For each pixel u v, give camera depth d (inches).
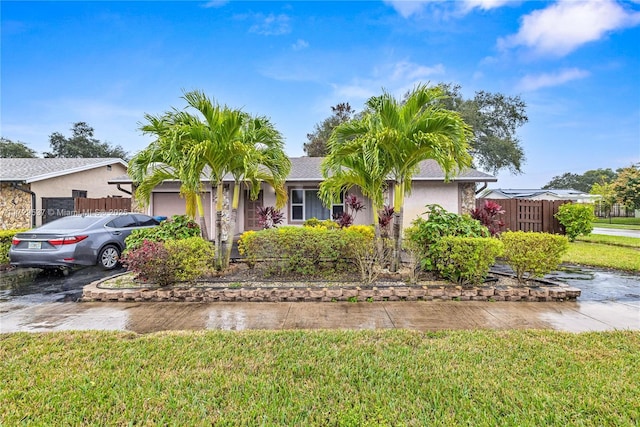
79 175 664.4
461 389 116.6
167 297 229.8
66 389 116.9
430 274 272.4
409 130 254.4
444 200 533.0
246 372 128.7
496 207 366.0
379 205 291.4
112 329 176.9
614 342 154.4
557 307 213.0
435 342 155.6
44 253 300.8
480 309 209.0
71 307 216.8
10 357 141.1
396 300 227.3
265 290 231.0
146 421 100.7
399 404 108.6
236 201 299.9
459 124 242.7
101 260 328.2
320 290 231.8
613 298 234.2
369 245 268.2
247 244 269.7
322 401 110.4
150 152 268.1
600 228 970.7
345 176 298.2
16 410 105.0
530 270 249.0
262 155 283.9
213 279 266.2
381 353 144.2
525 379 122.6
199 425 99.1
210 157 267.4
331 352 145.1
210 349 148.5
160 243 250.8
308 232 268.4
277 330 173.6
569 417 101.6
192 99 260.4
